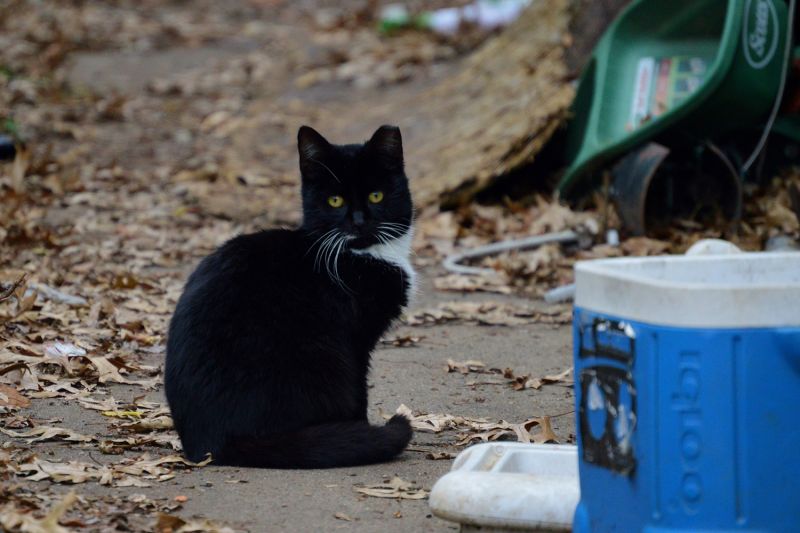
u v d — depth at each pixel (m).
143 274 11.04
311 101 19.14
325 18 25.98
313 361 6.32
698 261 4.74
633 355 4.21
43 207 13.22
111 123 17.97
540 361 8.84
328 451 6.12
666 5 12.87
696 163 12.70
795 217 12.13
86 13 25.89
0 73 19.31
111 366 7.85
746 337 4.02
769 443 4.06
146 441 6.49
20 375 7.46
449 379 8.29
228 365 6.16
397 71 20.14
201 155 16.33
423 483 5.95
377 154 6.90
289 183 14.88
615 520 4.38
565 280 11.40
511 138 13.58
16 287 8.79
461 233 12.90
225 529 5.03
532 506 4.73
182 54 22.98
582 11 14.87
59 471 5.77
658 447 4.12
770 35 11.67
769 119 12.30
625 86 13.12
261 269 6.41
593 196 13.06
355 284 6.65
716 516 4.08
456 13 23.20
